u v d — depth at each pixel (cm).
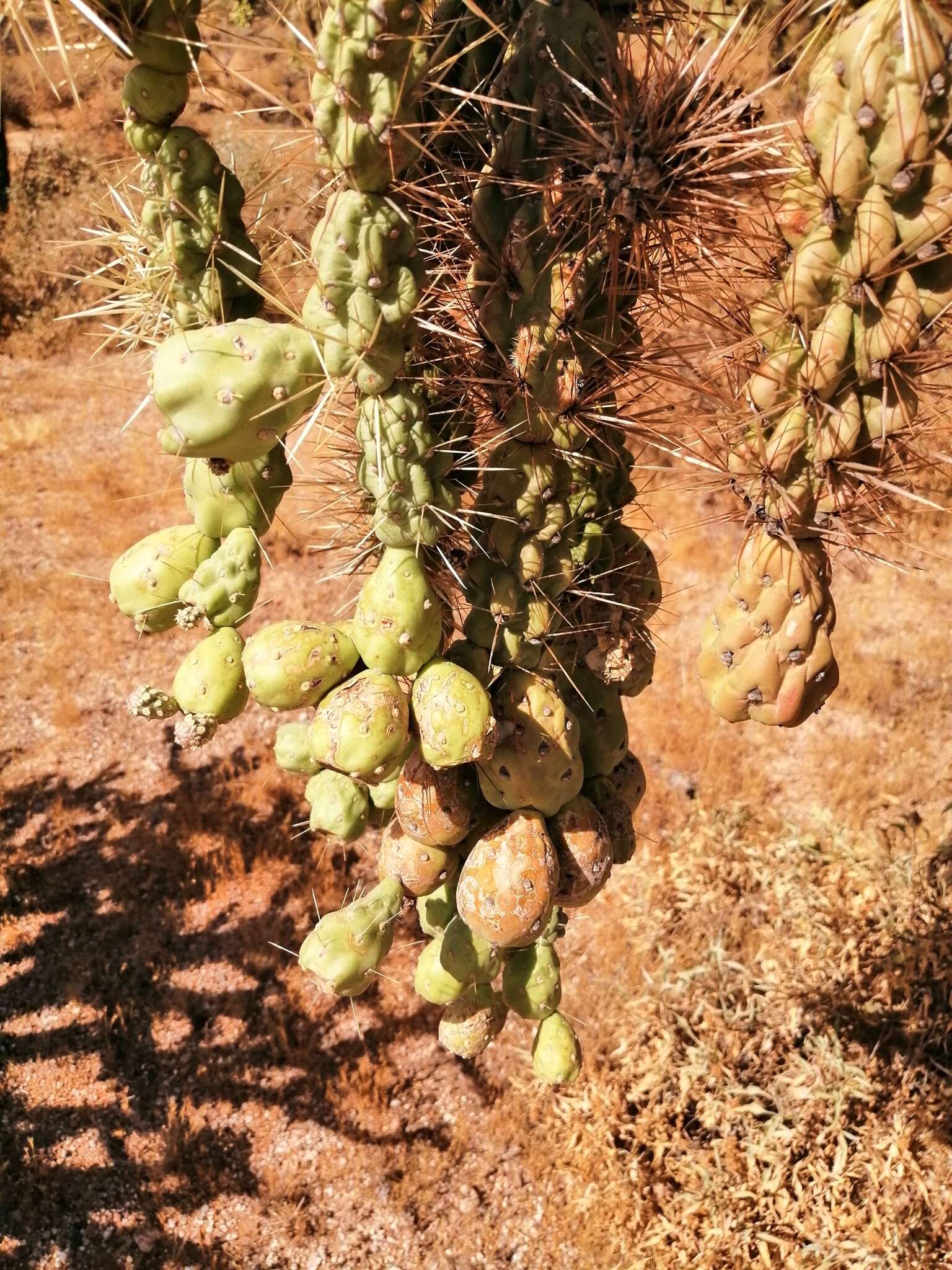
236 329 25
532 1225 79
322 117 23
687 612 129
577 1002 90
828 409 27
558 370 28
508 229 28
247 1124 84
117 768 113
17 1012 91
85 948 96
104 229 33
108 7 23
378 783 28
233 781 111
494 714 30
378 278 24
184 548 31
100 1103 85
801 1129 76
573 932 96
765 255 28
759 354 29
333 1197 80
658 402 32
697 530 139
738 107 26
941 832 101
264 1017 91
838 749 113
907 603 132
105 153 187
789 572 29
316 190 30
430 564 30
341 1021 91
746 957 90
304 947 32
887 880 93
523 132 27
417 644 27
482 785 30
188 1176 81
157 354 25
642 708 118
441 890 35
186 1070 87
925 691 120
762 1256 69
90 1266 76
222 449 26
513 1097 86
